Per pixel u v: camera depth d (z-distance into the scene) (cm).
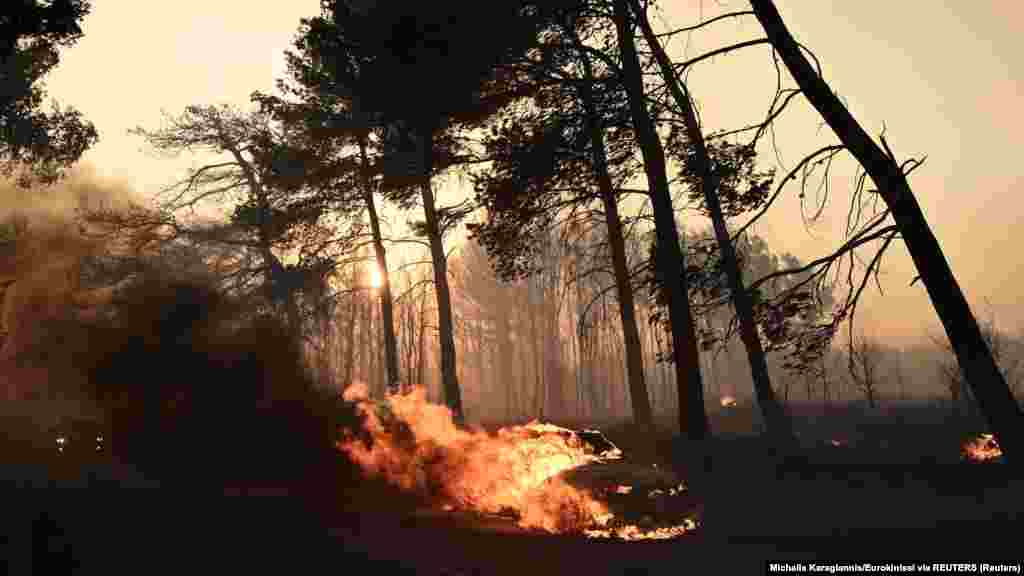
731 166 1233
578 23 1678
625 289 2025
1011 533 723
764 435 1922
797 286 1115
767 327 1170
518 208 1828
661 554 760
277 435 1059
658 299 1650
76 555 588
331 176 2803
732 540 811
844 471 1183
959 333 973
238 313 1346
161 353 1141
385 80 1920
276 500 892
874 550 708
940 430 2294
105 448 1010
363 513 930
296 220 2966
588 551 782
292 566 653
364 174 2530
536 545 805
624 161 1841
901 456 1569
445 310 2677
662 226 1614
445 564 707
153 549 633
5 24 1278
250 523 759
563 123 1692
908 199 998
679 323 1585
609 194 1908
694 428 1526
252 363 1156
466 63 1702
